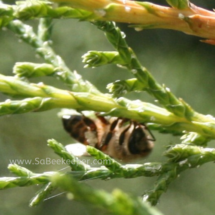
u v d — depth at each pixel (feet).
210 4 1.16
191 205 1.04
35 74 0.64
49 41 0.67
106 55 0.63
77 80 0.65
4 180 0.63
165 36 1.16
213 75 1.11
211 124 0.63
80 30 1.12
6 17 0.61
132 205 0.37
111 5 0.61
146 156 0.69
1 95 1.07
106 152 0.69
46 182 0.63
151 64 1.13
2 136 1.09
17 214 1.04
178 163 0.64
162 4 1.15
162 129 0.65
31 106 0.62
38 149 1.07
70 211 1.05
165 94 0.63
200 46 1.14
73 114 0.69
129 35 1.17
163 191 0.63
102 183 1.04
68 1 0.60
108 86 0.63
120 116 0.63
